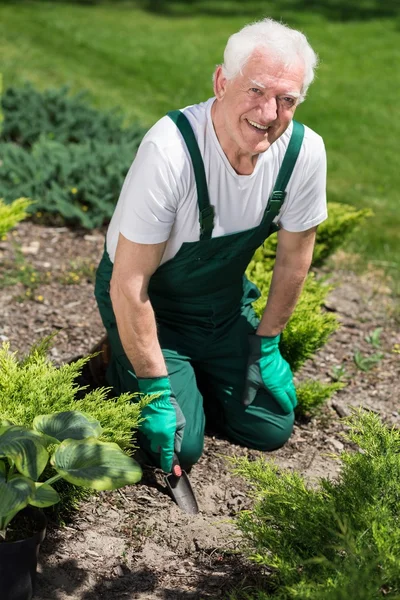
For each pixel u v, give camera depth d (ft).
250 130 8.87
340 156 27.94
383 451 8.87
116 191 19.26
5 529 7.98
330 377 13.61
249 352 11.15
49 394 9.22
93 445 7.84
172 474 10.29
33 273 15.96
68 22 41.47
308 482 10.75
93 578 8.57
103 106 29.22
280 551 7.84
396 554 7.47
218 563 9.05
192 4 50.29
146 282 9.65
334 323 13.28
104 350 11.94
